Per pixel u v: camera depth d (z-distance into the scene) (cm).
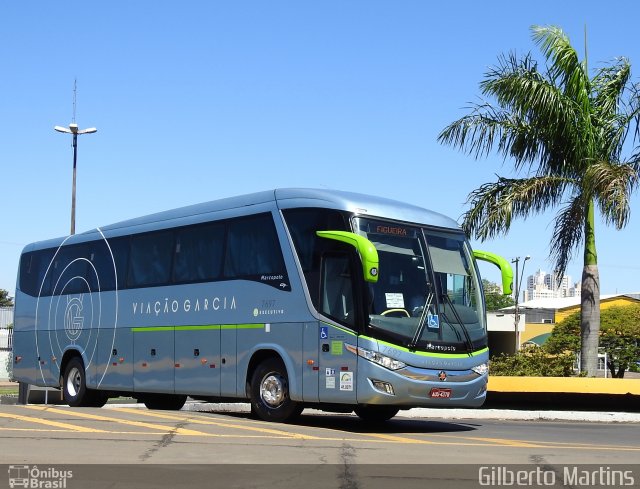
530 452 1132
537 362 2359
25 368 2188
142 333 1803
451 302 1448
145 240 1848
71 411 1566
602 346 6488
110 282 1933
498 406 2039
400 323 1371
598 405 1948
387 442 1215
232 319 1576
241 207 1606
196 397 1797
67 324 2052
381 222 1416
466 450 1138
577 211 2230
